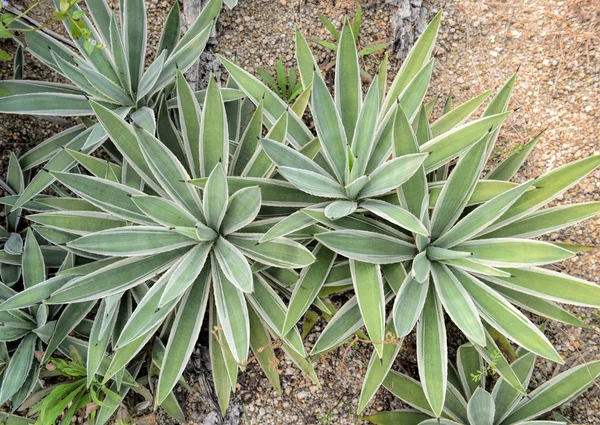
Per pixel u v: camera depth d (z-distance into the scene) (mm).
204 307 789
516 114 1039
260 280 805
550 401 825
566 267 955
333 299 958
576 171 757
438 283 764
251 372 935
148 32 1087
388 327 800
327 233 714
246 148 825
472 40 1091
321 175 753
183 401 917
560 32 1062
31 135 1018
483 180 787
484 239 773
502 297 753
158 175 754
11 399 862
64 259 916
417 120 841
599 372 804
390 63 1083
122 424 825
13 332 846
